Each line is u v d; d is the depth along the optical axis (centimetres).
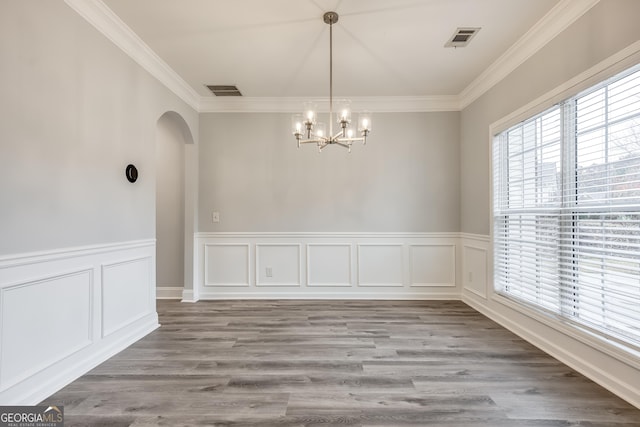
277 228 435
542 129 272
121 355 257
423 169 431
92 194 238
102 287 249
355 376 222
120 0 232
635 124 191
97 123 244
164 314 366
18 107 182
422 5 241
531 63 281
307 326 325
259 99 426
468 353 260
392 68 344
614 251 203
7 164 175
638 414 179
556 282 254
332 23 263
